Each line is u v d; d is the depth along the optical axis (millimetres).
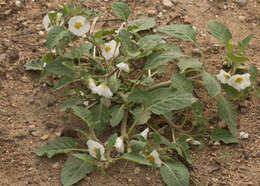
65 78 707
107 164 663
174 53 700
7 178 673
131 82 735
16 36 813
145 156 667
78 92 724
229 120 712
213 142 712
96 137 706
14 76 767
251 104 746
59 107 738
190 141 706
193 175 680
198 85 764
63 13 706
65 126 718
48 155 677
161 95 688
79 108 683
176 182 657
